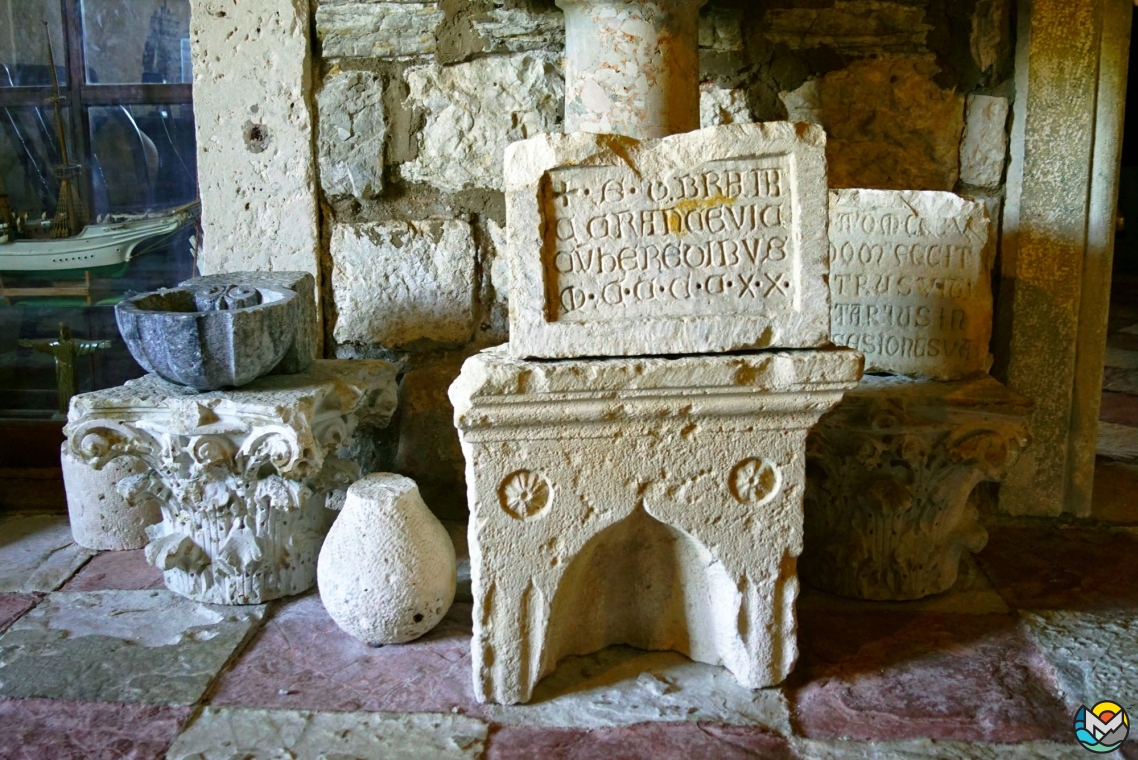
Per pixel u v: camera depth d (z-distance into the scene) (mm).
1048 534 2840
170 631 2270
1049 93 2758
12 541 2814
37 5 3234
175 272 3422
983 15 2814
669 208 1876
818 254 1882
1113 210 2789
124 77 3291
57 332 3406
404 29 2877
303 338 2545
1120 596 2434
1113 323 5902
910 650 2170
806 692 2008
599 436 1882
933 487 2330
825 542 2438
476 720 1916
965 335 2475
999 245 2918
